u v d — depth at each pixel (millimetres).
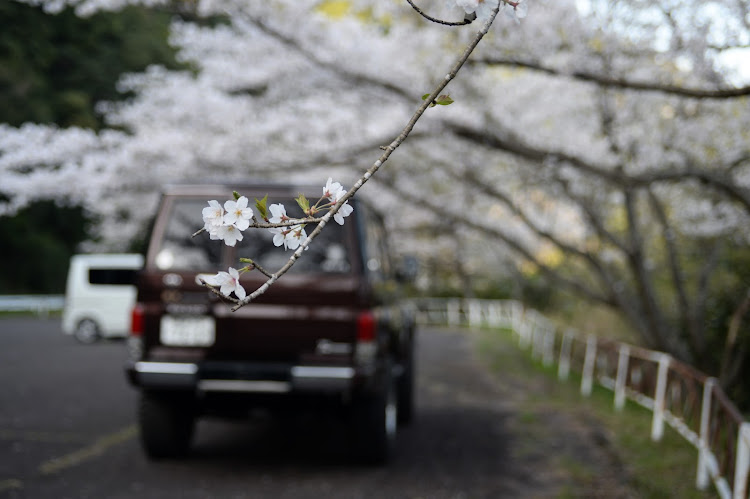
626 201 11906
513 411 9867
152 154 11125
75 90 31766
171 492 5418
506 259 25609
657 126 10781
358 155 11359
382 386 6289
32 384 10844
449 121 9680
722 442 5445
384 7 9820
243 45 10953
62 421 8055
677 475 6383
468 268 35156
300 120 11141
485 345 21828
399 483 5844
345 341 5875
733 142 9258
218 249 6031
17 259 34375
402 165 13797
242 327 5914
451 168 13398
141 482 5676
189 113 11273
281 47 10422
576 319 18797
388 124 10773
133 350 5992
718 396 5645
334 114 11172
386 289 6969
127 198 12680
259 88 11984
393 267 8617
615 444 7715
